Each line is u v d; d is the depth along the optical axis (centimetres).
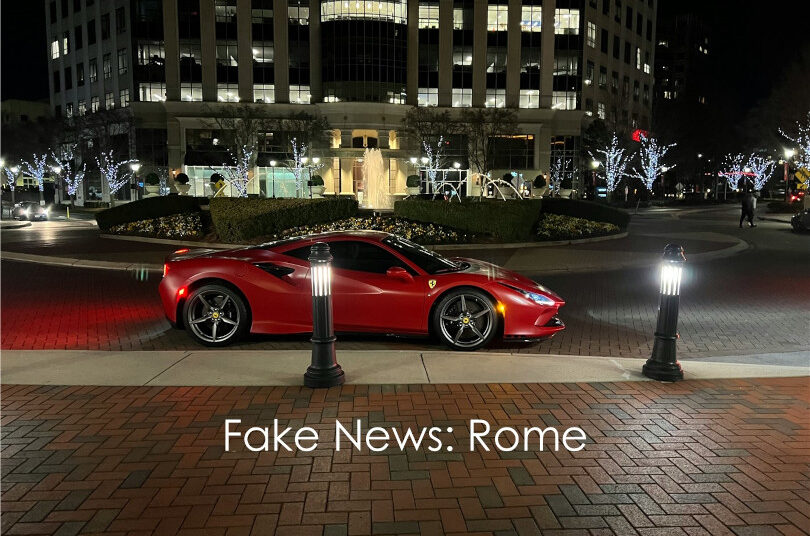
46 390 529
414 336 719
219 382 552
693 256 1739
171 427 445
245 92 5816
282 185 5859
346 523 318
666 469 384
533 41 6125
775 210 4381
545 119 6112
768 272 1452
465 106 6025
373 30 5656
